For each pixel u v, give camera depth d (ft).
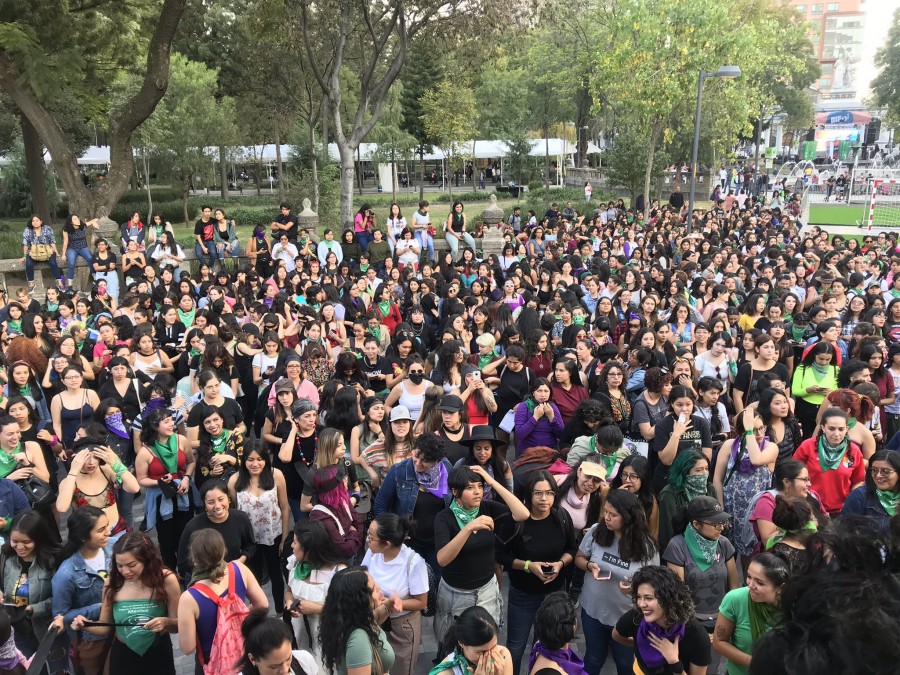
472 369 25.41
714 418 22.02
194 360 29.48
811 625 5.81
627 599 15.47
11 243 72.08
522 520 16.10
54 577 14.88
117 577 14.38
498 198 164.14
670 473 18.44
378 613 13.48
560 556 16.25
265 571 21.35
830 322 25.95
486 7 68.13
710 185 148.05
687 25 77.00
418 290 40.75
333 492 17.51
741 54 80.07
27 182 124.36
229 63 128.06
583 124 172.86
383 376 28.50
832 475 18.78
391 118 146.30
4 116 119.96
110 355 30.78
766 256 54.90
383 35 69.15
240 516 17.28
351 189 70.18
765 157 200.44
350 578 12.96
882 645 5.32
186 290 39.58
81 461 18.62
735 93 97.96
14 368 25.58
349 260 54.85
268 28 71.26
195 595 13.64
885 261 49.88
